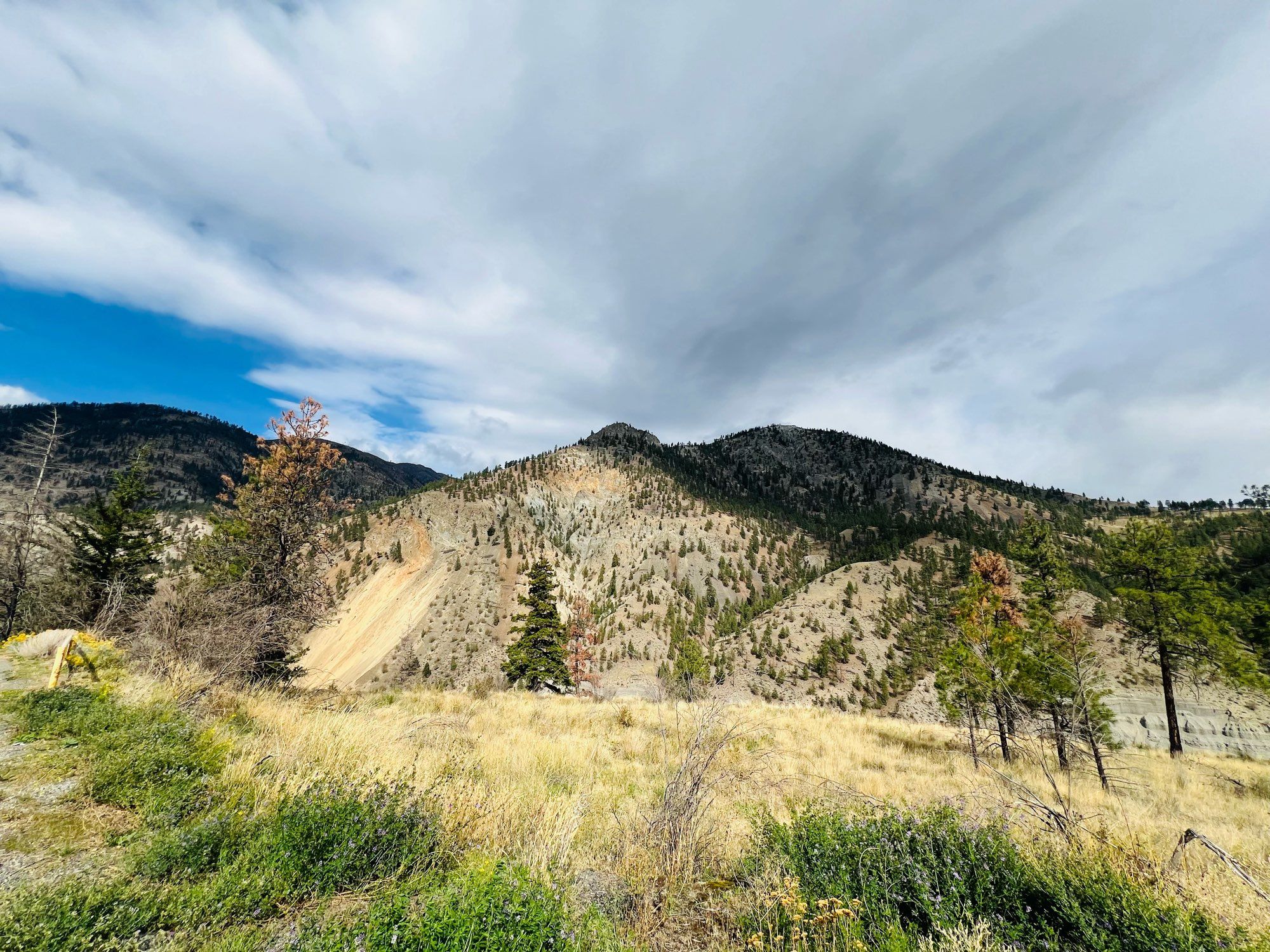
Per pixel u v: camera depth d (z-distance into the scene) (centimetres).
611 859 531
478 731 1251
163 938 320
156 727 693
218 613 1192
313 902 383
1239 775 1486
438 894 348
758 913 393
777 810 707
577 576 14775
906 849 453
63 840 436
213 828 439
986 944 345
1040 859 450
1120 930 352
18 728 731
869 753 1446
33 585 2489
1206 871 507
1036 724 1253
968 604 1869
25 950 281
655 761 1084
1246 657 1744
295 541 2097
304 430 2180
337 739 803
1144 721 3156
